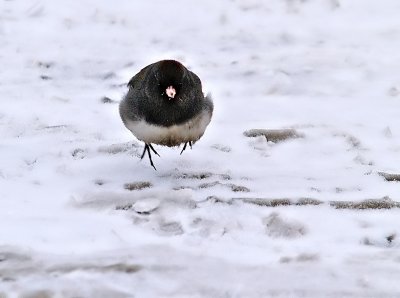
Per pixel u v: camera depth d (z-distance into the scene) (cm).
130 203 902
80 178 994
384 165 1069
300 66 1477
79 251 792
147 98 934
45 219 862
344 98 1333
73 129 1166
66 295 708
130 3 1780
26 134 1140
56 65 1455
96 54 1518
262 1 1806
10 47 1532
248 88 1370
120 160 1060
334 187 977
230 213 883
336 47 1585
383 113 1263
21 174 997
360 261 791
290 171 1038
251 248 815
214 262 779
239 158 1085
